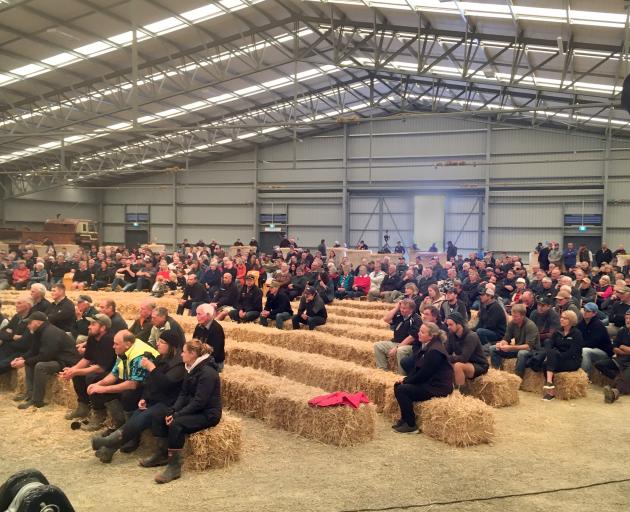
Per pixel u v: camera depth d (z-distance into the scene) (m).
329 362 7.39
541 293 11.78
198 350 4.86
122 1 13.38
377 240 28.70
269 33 17.12
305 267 14.91
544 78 17.55
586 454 5.22
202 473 4.70
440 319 7.95
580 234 24.97
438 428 5.58
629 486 4.50
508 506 4.12
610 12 11.50
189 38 16.20
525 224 25.86
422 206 27.91
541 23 13.03
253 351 8.09
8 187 29.83
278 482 4.52
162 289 14.91
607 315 9.99
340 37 16.70
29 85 17.75
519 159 25.88
